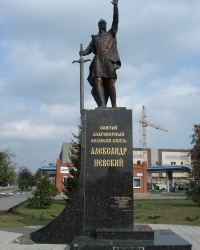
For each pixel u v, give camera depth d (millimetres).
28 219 16266
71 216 8117
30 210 21750
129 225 7879
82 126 8375
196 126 31672
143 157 95688
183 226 12641
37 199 23484
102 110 8406
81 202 8133
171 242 6910
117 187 8070
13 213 19484
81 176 8211
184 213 19344
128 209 7980
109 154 8227
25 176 65625
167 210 21422
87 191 8133
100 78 9055
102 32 9320
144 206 24906
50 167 48312
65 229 8094
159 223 14445
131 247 6598
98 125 8344
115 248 6613
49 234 8148
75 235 8023
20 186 63438
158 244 6703
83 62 15273
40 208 23297
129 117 8352
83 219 8055
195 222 14961
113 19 9078
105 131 8312
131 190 8047
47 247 7684
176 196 41219
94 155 8242
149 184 69562
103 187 8109
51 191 24156
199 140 30938
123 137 8273
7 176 33500
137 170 42625
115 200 8031
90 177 8172
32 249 7477
